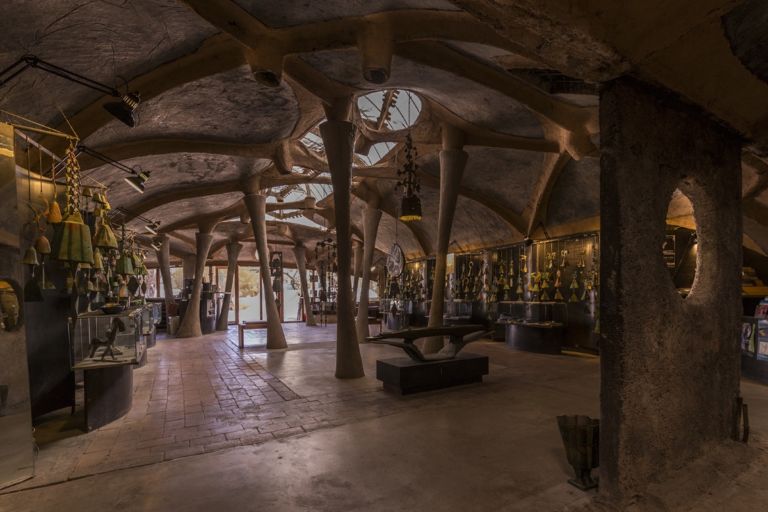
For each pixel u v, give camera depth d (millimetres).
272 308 12398
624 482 2869
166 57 5703
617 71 2732
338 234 8078
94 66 5195
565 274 12500
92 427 5016
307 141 17000
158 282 24172
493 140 10172
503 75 7039
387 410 5809
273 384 7488
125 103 5215
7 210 3828
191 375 8352
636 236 2955
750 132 3883
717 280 3826
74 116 6035
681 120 3357
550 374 8328
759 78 3230
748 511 2922
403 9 5254
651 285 3072
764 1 2363
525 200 13023
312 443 4551
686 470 3297
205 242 16344
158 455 4254
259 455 4230
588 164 10227
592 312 11516
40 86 5043
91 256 4895
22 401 3773
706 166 3633
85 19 4262
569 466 3889
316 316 23688
